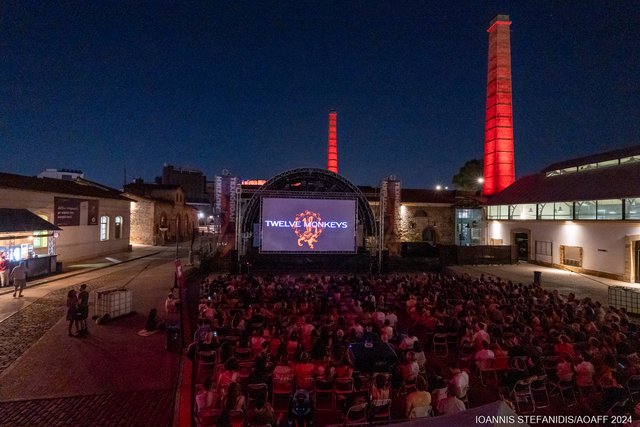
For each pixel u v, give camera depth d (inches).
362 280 724.0
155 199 1694.1
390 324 452.8
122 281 812.0
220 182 1093.1
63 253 1002.7
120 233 1343.5
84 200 1095.0
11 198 821.9
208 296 565.0
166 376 358.0
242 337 361.1
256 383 295.1
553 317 435.2
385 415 268.1
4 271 720.3
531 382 312.0
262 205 1051.9
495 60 1631.4
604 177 1002.7
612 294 629.0
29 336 458.9
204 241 1286.9
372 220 1101.7
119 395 322.0
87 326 499.2
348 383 303.6
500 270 1067.3
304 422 256.5
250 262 1051.9
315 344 358.3
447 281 684.1
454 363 416.5
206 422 246.4
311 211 1064.8
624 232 876.6
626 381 290.7
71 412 295.3
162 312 570.6
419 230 1521.9
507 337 386.6
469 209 1537.9
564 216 1070.4
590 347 344.8
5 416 287.4
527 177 1401.3
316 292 617.9
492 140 1625.2
